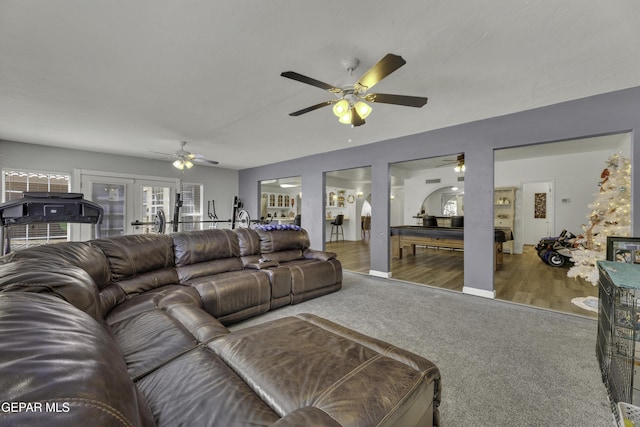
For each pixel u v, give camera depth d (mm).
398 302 3414
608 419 1505
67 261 1731
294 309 3158
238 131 4262
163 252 2678
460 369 1979
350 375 1064
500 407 1600
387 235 4719
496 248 5328
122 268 2291
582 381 1833
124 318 1839
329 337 1427
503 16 1752
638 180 2699
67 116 3600
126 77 2557
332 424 781
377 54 2174
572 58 2225
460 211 10359
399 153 4578
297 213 11039
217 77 2555
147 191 6488
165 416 941
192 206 7336
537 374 1915
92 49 2113
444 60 2256
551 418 1515
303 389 993
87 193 5637
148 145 5215
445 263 5973
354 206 10250
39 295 746
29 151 5008
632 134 2738
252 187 7762
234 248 3293
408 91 2820
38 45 2053
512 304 3326
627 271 1627
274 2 1641
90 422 379
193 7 1678
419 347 2293
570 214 6668
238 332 1492
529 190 8234
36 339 483
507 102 3100
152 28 1871
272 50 2133
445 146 4016
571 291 3818
